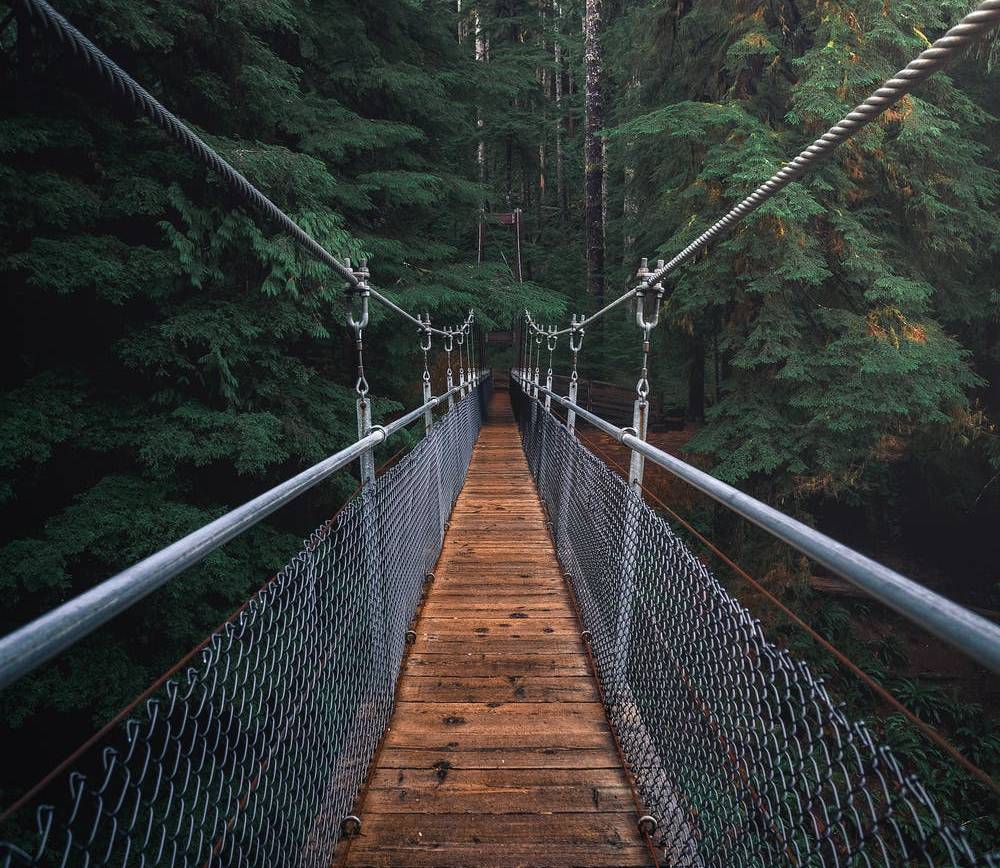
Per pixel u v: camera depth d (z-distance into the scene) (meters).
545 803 2.09
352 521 2.04
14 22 4.16
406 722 2.57
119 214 4.98
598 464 3.15
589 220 19.64
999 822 5.70
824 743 0.95
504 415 18.16
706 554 9.61
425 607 3.72
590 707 2.69
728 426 8.59
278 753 1.30
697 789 1.57
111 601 0.77
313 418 6.37
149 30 4.87
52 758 4.78
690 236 8.50
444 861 1.85
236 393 5.59
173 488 5.14
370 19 8.89
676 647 1.77
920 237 8.39
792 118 7.54
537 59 12.38
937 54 1.21
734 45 8.00
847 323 7.79
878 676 7.99
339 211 8.17
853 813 0.88
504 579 4.22
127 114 5.11
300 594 1.45
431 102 9.06
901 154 7.98
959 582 10.79
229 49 5.84
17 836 3.77
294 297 5.78
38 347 5.21
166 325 5.08
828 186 7.55
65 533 4.47
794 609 8.84
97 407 5.14
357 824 1.93
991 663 0.63
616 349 18.86
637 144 10.16
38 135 4.38
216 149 5.40
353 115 7.98
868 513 11.88
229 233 5.36
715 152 8.00
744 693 1.27
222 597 5.66
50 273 4.40
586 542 3.44
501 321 11.25
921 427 9.20
